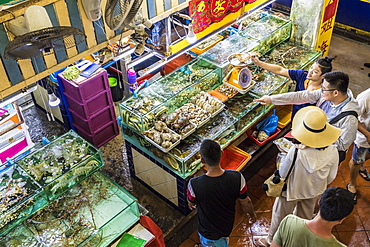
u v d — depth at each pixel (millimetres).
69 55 3643
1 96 3322
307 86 4566
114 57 4871
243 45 5277
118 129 5922
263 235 4438
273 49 5789
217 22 4664
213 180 3189
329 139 3264
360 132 4133
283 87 5172
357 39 7984
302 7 5578
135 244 3682
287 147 4172
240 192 3270
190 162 4176
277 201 3818
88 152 3881
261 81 5148
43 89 5820
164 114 4512
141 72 4629
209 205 3256
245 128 4809
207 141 3141
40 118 6277
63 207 3799
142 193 4922
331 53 7625
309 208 3785
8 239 3496
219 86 4977
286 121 5410
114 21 3295
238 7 4789
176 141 4180
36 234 3555
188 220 4621
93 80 5113
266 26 5703
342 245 2486
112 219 3564
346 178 5078
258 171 5266
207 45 5449
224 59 4992
